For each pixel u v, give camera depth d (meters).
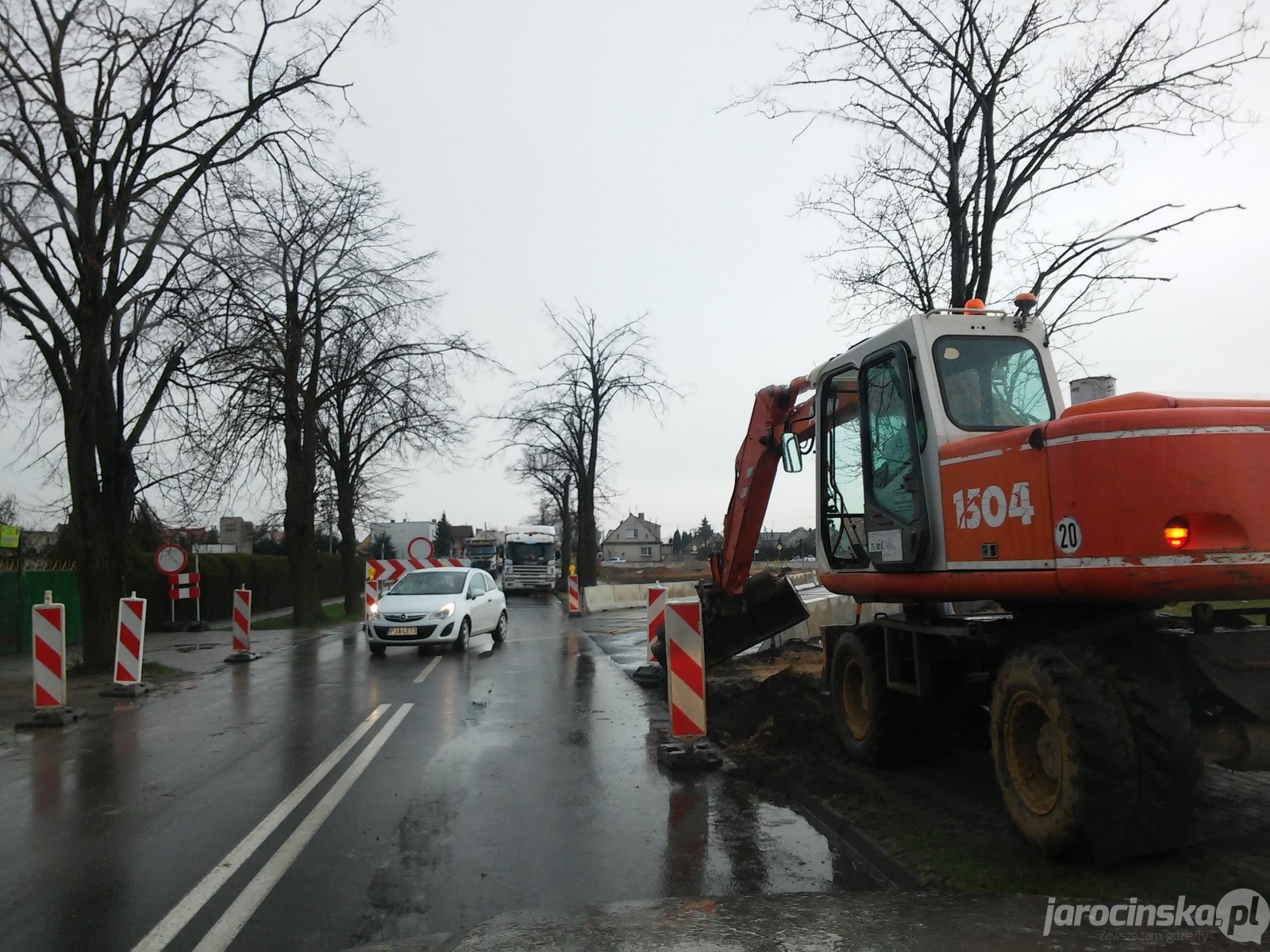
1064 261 10.60
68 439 15.00
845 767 7.64
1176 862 5.02
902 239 12.22
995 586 5.50
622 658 16.86
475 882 5.30
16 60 12.98
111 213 14.38
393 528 43.44
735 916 4.47
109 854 5.86
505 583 46.00
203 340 15.30
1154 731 4.63
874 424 7.12
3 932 4.64
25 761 8.80
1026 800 5.22
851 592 7.60
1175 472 4.56
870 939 4.09
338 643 21.27
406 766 8.30
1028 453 5.21
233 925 4.70
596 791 7.38
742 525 10.22
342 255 23.94
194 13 14.47
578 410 35.03
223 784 7.72
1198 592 4.54
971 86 10.48
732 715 10.34
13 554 21.86
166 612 27.52
